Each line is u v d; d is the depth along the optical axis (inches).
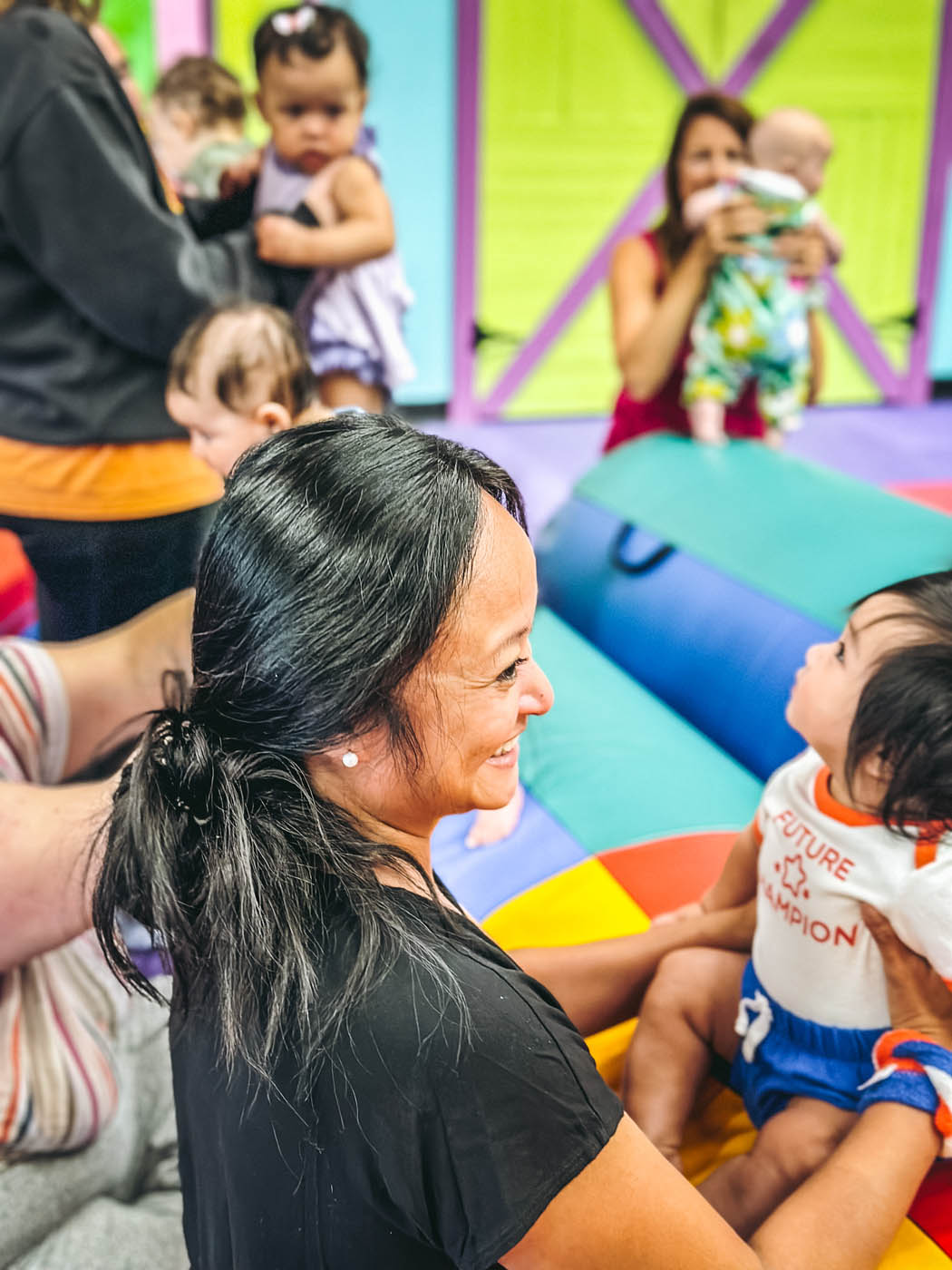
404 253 162.7
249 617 22.0
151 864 23.0
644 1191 22.4
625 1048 42.6
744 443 89.0
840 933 34.9
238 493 22.9
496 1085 21.0
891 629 33.2
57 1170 42.3
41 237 53.9
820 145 91.4
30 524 52.9
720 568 71.4
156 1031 46.4
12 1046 41.6
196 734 23.2
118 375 54.0
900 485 142.5
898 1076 33.3
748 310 89.6
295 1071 21.7
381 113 153.8
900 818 32.8
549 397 176.2
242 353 53.7
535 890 52.9
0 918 38.3
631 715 66.9
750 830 42.5
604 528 81.7
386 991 21.2
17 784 40.2
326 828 22.7
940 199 175.3
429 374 171.2
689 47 162.2
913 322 180.9
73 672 45.1
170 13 143.1
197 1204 27.6
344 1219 22.6
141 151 57.7
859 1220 30.8
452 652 22.1
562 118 161.6
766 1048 37.5
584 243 169.2
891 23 166.4
